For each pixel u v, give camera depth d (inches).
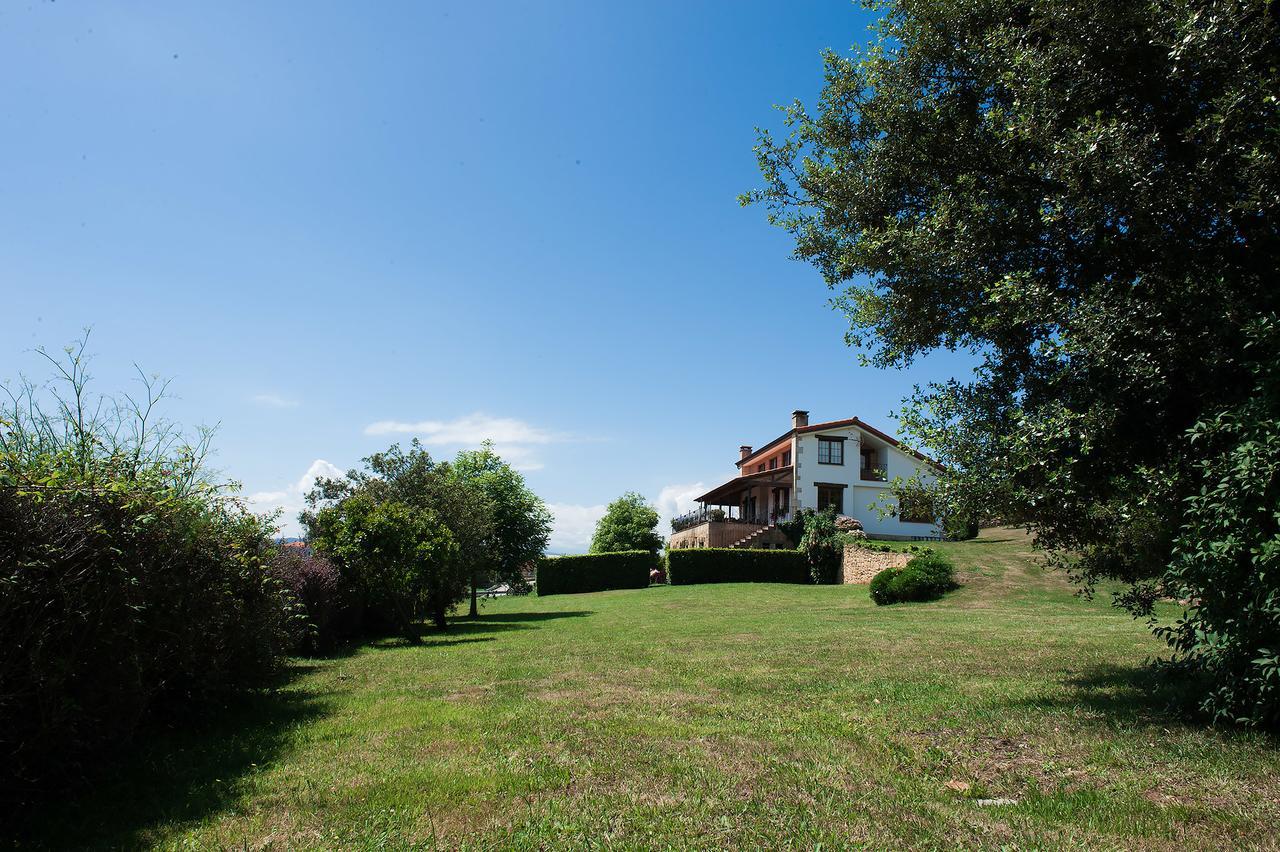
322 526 666.8
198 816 179.9
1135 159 232.7
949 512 290.2
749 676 372.2
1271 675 201.2
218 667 291.3
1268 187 212.8
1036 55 263.0
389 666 464.1
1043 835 155.6
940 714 272.2
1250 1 210.1
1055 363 285.1
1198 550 208.5
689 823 166.1
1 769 184.1
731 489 2070.6
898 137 328.2
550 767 212.4
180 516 267.1
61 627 193.5
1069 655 413.1
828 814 170.9
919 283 323.0
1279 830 154.3
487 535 1005.8
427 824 169.2
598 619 864.3
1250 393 219.1
